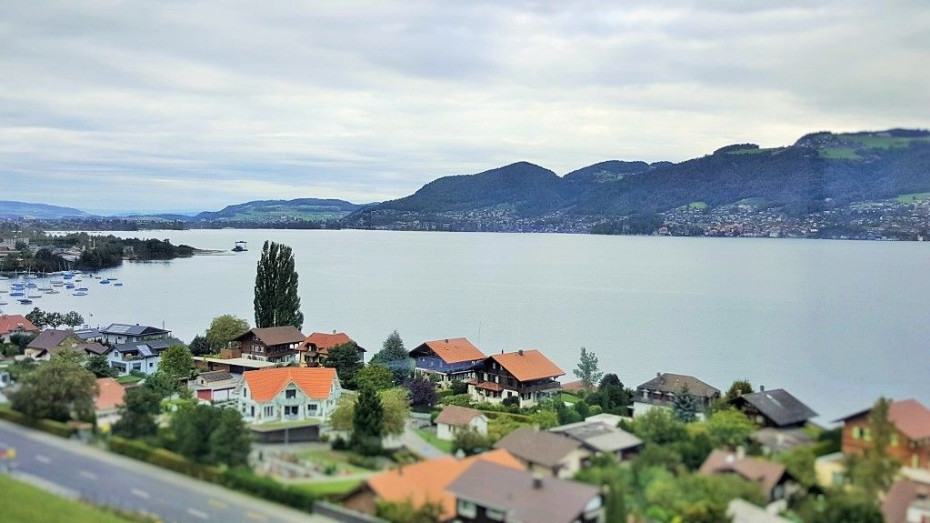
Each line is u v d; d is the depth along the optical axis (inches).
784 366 5285.4
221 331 5812.0
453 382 4869.6
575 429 2906.0
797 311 7564.0
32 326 6018.7
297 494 2374.5
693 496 2198.6
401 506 2210.9
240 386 3752.5
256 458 2834.6
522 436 2743.6
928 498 2153.1
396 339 5123.0
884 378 4456.2
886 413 2381.9
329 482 2544.3
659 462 2438.5
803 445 2551.7
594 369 5002.5
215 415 2837.1
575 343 6919.3
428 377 4982.8
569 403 4298.7
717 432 2714.1
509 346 6850.4
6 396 3531.0
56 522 2143.2
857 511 2096.5
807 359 5315.0
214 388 4424.2
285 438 3299.7
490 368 4667.8
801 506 2229.3
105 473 2655.0
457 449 3061.0
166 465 2726.4
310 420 3619.6
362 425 3171.8
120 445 2878.9
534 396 4527.6
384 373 4478.3
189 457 2704.2
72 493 2439.7
